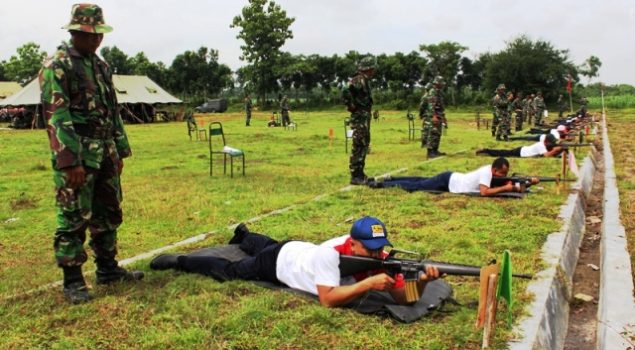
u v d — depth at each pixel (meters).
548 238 6.76
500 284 3.96
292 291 4.86
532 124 32.94
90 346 4.08
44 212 9.47
